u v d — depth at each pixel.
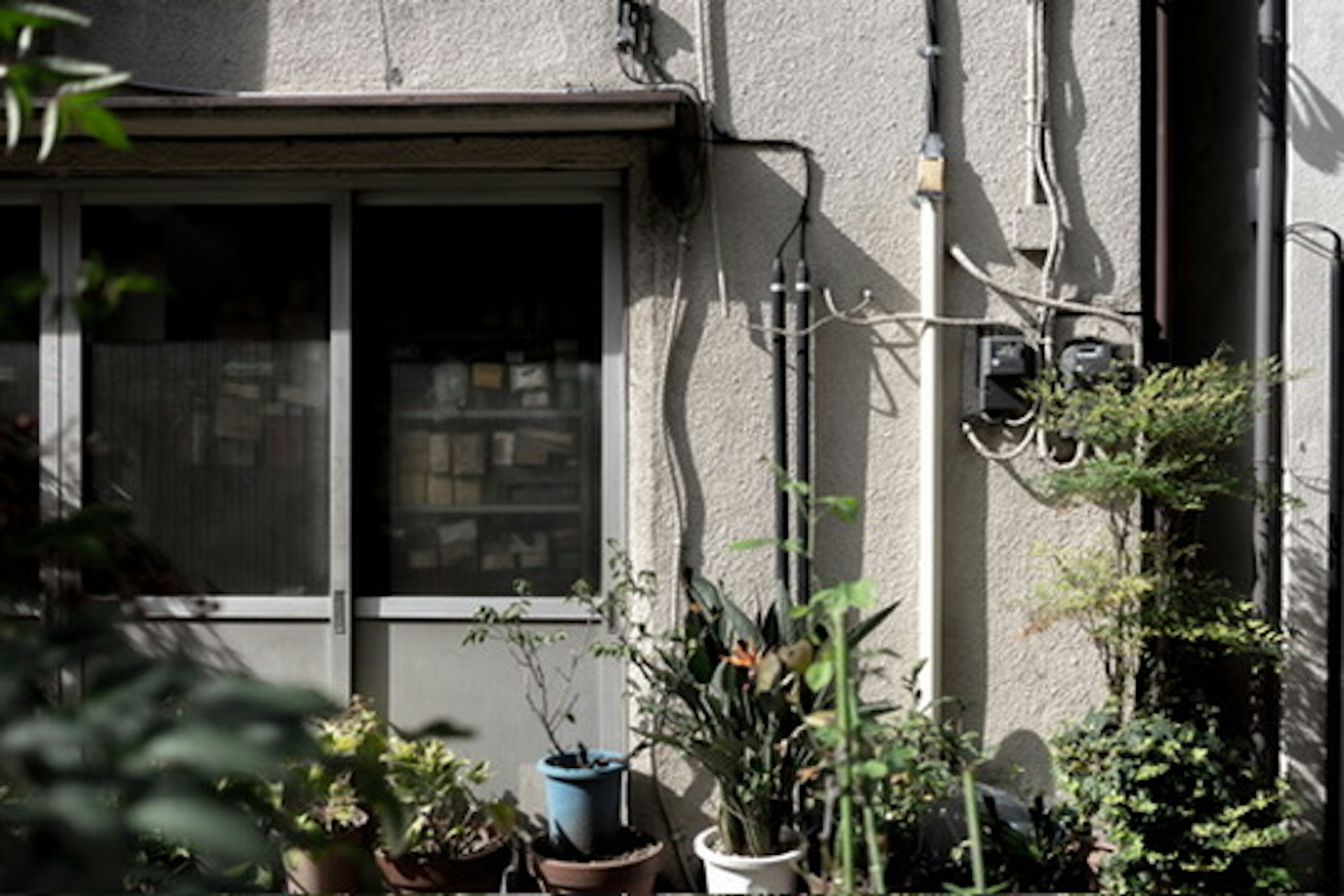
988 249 5.01
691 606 4.62
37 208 5.20
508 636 4.98
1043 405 4.92
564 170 5.11
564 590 5.22
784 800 4.41
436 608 5.19
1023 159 5.00
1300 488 5.06
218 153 5.03
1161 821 4.34
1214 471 4.73
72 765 1.27
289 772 1.54
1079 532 4.98
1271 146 5.11
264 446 5.23
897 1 5.02
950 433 5.02
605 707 5.17
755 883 4.32
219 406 5.22
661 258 4.98
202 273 5.22
